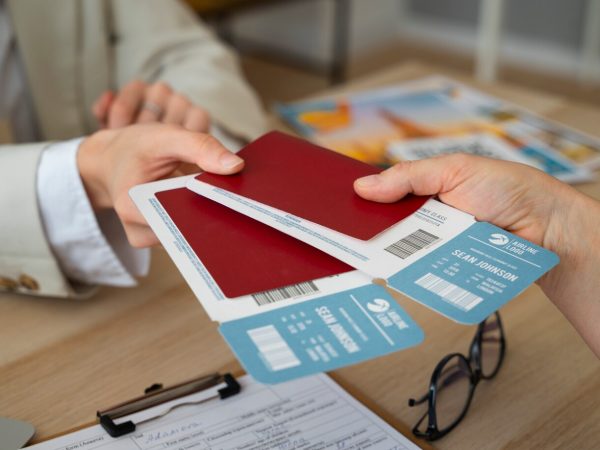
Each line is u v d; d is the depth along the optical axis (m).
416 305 0.79
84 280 0.82
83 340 0.74
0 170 0.78
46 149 0.80
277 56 3.89
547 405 0.65
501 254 0.54
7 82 1.25
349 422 0.61
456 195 0.64
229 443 0.59
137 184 0.69
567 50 3.56
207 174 0.63
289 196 0.60
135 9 1.29
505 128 1.20
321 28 3.79
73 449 0.58
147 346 0.73
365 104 1.30
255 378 0.43
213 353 0.72
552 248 0.66
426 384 0.67
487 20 3.13
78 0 1.24
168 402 0.63
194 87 1.16
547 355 0.72
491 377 0.68
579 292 0.67
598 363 0.71
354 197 0.60
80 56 1.26
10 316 0.78
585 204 0.64
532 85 3.47
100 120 1.04
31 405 0.65
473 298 0.50
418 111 1.26
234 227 0.58
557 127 1.21
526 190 0.63
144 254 0.82
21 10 1.20
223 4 2.87
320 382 0.66
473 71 3.71
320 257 0.54
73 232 0.78
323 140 1.14
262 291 0.51
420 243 0.55
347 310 0.49
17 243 0.78
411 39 4.11
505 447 0.60
